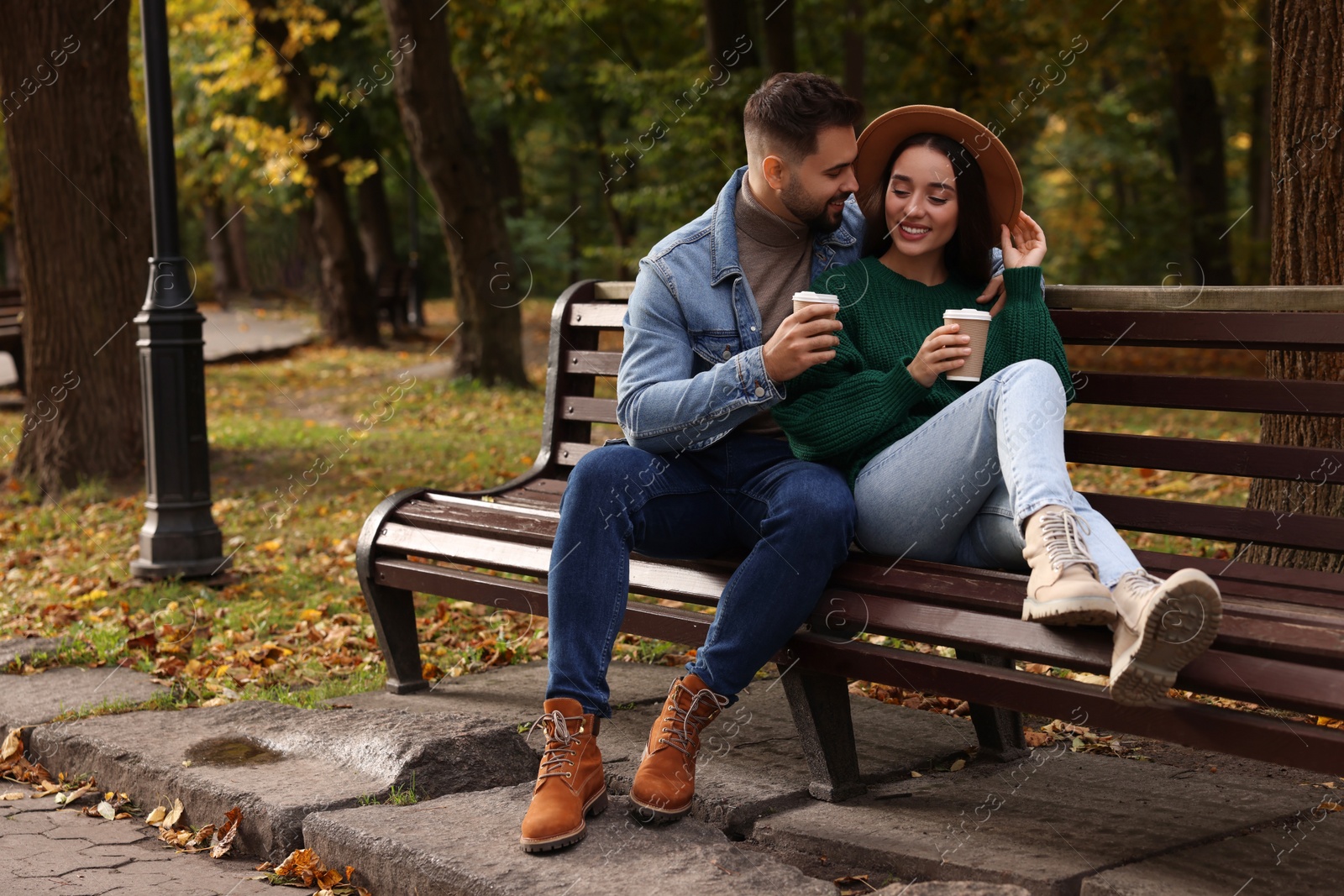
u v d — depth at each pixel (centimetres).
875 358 273
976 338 247
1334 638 191
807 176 266
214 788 278
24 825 289
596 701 244
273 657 429
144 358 570
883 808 258
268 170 1812
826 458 260
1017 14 1395
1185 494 652
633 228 2342
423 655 421
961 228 276
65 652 427
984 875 219
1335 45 367
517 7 1595
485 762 294
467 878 221
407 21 1279
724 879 218
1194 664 202
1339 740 186
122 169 829
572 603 247
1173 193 2173
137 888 246
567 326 396
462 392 1329
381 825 250
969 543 254
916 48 1458
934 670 233
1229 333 271
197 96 1914
